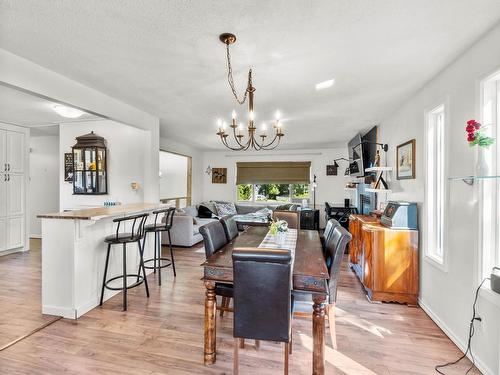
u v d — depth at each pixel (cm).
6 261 420
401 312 265
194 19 161
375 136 431
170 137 556
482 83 178
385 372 180
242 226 582
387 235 283
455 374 178
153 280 345
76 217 243
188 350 202
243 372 179
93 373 176
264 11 152
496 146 175
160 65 223
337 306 278
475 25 165
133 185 396
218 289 216
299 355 198
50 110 366
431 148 261
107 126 418
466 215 196
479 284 180
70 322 240
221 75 242
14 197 464
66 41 188
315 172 701
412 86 265
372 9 150
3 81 202
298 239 272
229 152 754
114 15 158
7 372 176
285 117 384
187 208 622
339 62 214
